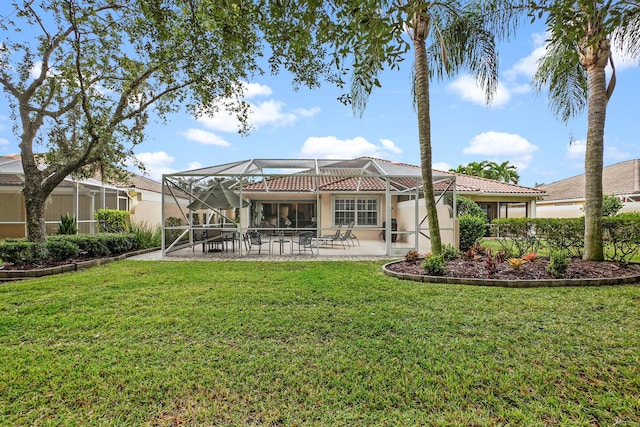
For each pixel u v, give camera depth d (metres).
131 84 7.88
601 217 7.49
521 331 3.84
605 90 7.37
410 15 2.72
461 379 2.82
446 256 8.28
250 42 5.45
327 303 5.02
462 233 11.50
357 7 2.81
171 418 2.36
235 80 6.50
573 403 2.48
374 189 16.53
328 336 3.76
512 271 6.73
